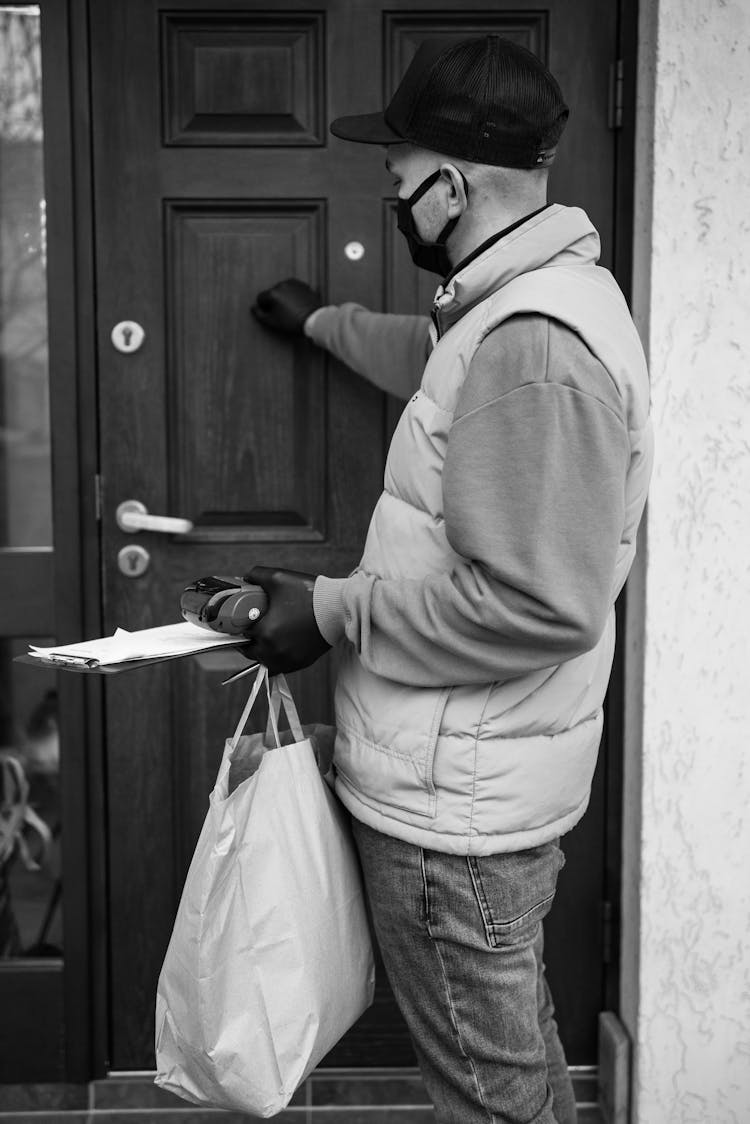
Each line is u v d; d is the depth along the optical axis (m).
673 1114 1.96
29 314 2.09
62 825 2.07
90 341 2.01
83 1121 2.09
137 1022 2.13
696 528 1.86
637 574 1.93
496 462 1.19
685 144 1.79
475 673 1.25
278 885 1.35
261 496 2.07
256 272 2.02
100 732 2.08
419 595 1.25
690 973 1.94
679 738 1.90
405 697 1.32
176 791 2.10
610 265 1.99
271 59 1.96
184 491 2.06
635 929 1.97
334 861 1.41
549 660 1.22
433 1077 1.41
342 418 2.05
